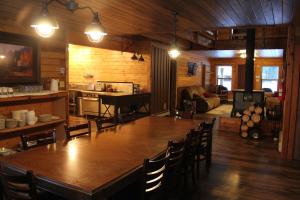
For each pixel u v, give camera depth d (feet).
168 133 10.77
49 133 9.54
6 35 12.03
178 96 34.04
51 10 11.64
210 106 34.71
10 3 10.75
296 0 9.76
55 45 14.93
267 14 12.12
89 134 10.53
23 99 11.91
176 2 10.29
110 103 22.30
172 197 10.29
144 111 26.30
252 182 12.00
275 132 20.66
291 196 10.69
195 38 23.71
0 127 11.21
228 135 20.95
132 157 7.63
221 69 46.57
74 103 26.81
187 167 10.53
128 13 12.17
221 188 11.32
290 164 14.47
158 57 27.32
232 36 28.35
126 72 26.76
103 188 5.67
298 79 15.07
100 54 27.78
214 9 11.27
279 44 26.40
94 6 11.00
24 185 6.33
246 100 22.68
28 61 13.16
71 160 7.29
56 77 15.08
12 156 7.61
